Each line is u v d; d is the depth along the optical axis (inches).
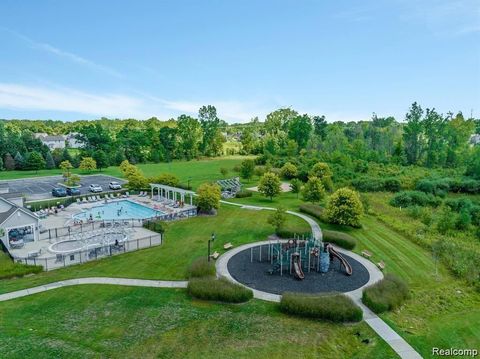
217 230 1568.7
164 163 4271.7
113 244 1333.7
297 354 711.7
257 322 824.3
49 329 767.7
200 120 4911.4
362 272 1130.7
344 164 3191.4
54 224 1660.9
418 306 944.3
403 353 734.5
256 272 1116.5
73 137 5708.7
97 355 683.4
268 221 1486.2
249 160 2886.3
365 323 837.2
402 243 1425.9
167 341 737.6
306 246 1229.1
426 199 2171.5
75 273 1090.1
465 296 1018.7
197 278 1003.9
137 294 951.6
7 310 846.5
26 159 3565.5
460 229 1603.1
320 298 880.3
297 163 3373.5
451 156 3572.8
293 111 5152.6
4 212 1408.7
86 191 2507.4
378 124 5191.9
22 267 1081.4
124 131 5152.6
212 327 796.6
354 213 1544.0
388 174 2982.3
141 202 2170.3
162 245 1365.7
